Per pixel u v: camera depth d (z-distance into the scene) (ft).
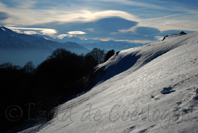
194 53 35.22
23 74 134.00
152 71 39.47
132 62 117.19
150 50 117.08
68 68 167.32
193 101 13.17
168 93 18.17
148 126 12.57
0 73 114.11
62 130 24.72
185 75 21.45
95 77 131.44
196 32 103.40
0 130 77.00
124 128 14.25
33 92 107.04
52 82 140.46
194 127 9.68
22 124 75.77
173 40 117.50
